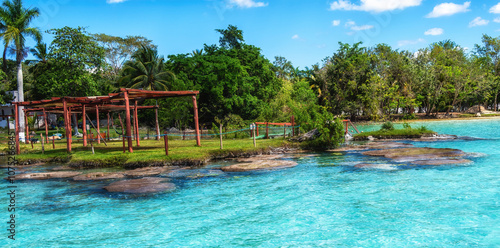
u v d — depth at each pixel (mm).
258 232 7875
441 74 64875
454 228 7594
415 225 7867
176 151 18453
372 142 24016
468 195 9961
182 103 43062
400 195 10281
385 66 64062
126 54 66938
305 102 61594
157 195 11266
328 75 70625
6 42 28031
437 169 13703
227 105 51625
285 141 21844
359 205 9516
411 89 65125
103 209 9953
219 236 7715
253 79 56906
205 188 12062
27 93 48844
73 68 38656
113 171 15531
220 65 50812
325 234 7582
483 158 15805
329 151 20562
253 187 12047
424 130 26547
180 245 7277
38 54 46312
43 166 17750
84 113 23828
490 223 7789
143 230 8219
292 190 11469
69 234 8109
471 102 79250
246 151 19203
